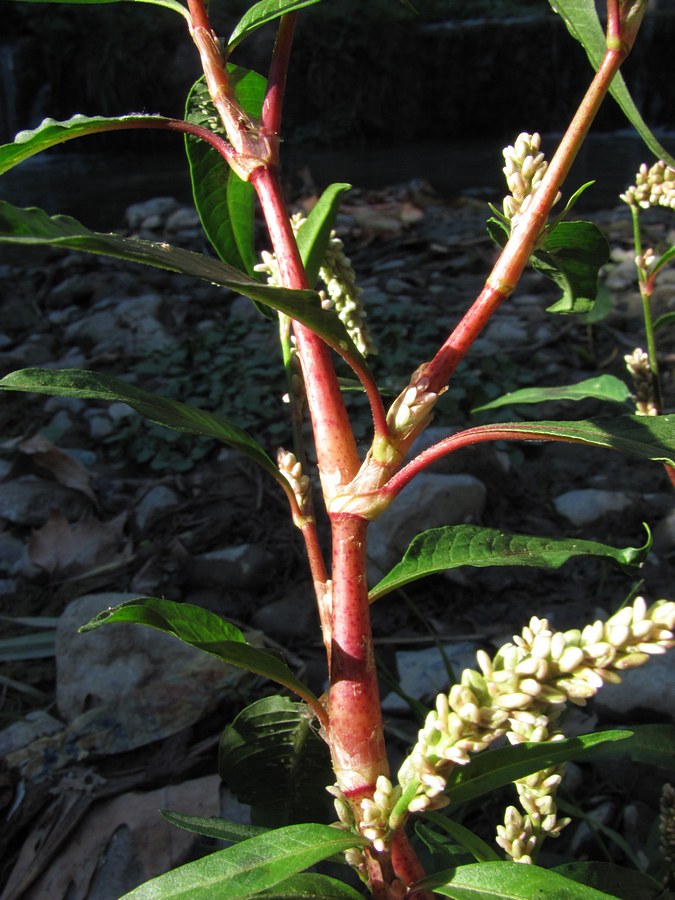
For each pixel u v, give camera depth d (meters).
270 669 0.20
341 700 0.20
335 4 2.81
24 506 0.67
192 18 0.21
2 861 0.40
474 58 2.88
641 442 0.19
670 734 0.31
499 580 0.58
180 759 0.44
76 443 0.78
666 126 2.82
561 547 0.23
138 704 0.47
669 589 0.57
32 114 2.75
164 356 0.91
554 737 0.17
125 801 0.41
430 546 0.23
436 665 0.50
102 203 1.87
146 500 0.68
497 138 2.91
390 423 0.20
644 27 2.75
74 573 0.60
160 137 2.70
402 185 1.82
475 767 0.21
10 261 1.26
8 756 0.44
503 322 0.98
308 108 2.82
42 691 0.50
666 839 0.29
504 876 0.18
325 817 0.29
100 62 2.67
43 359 0.93
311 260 0.27
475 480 0.63
